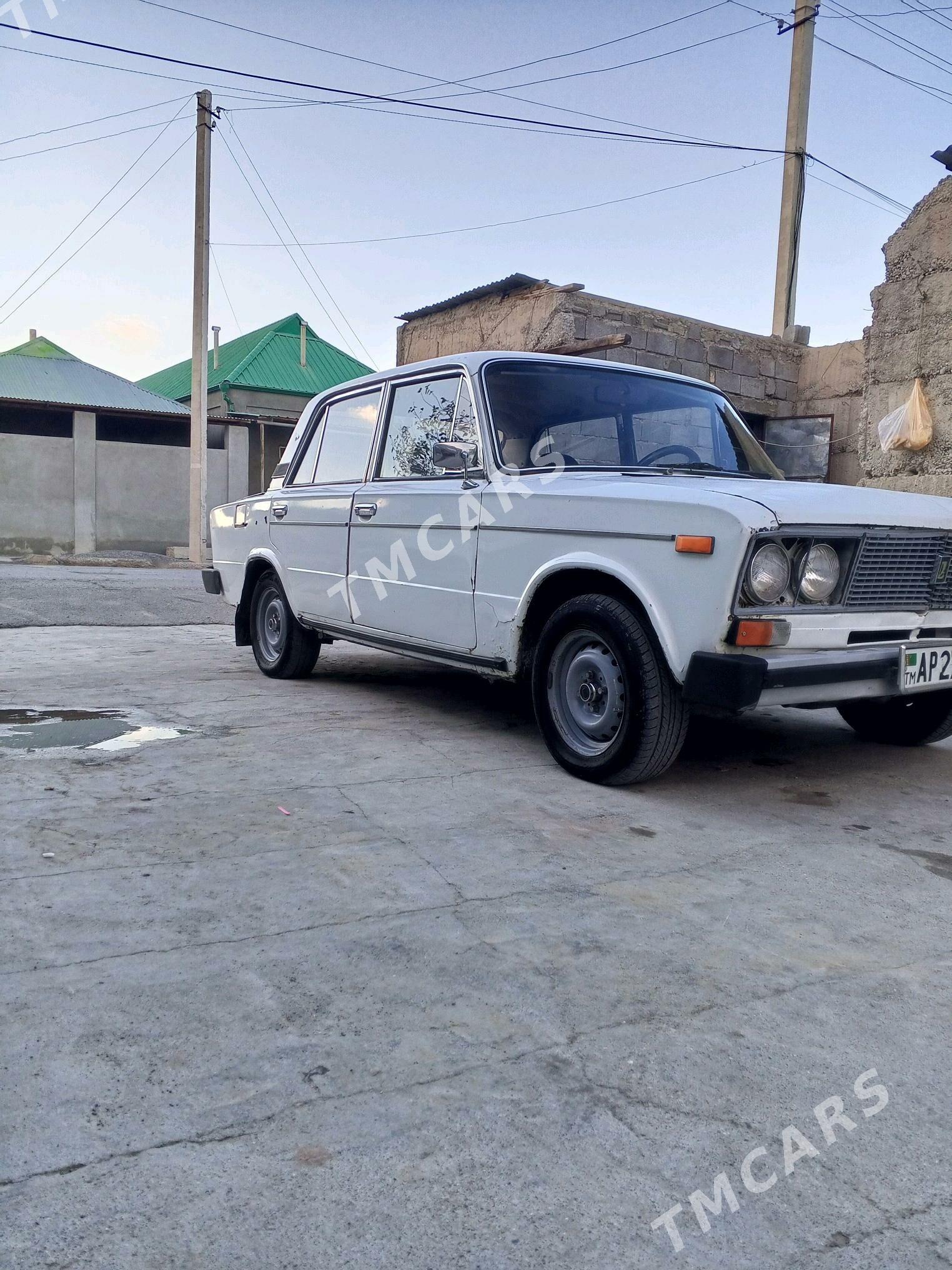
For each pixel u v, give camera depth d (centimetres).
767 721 552
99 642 775
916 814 377
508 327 1263
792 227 1598
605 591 388
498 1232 150
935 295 820
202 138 2097
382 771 401
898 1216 158
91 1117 172
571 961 239
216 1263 142
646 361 1217
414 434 501
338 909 262
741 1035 209
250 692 572
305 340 3838
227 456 2833
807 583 349
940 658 385
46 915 250
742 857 319
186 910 257
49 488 2616
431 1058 194
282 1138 169
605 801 373
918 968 245
